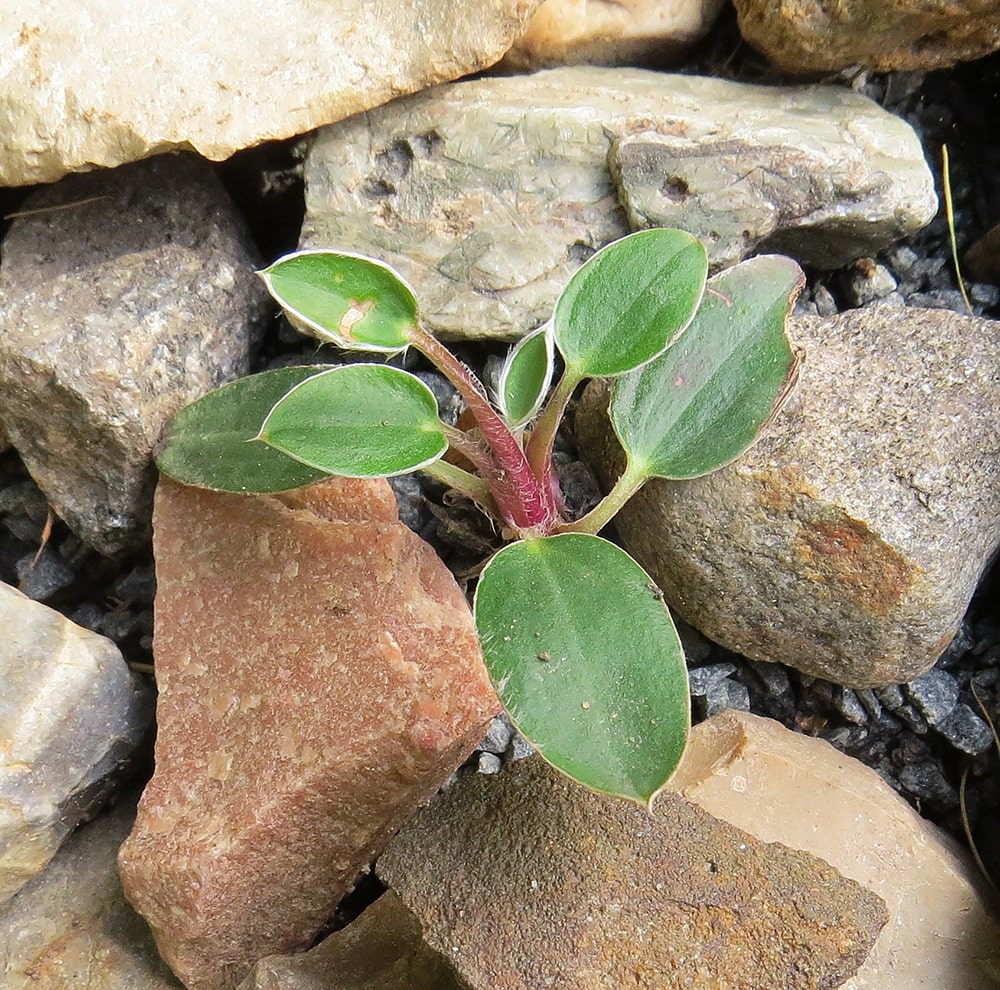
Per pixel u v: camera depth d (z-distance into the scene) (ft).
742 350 0.71
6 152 0.70
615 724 0.61
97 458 0.76
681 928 0.64
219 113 0.71
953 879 0.70
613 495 0.71
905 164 0.76
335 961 0.68
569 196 0.77
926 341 0.74
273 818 0.67
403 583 0.70
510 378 0.71
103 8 0.70
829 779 0.72
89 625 0.82
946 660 0.78
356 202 0.78
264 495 0.73
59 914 0.72
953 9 0.74
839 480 0.70
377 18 0.74
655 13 0.82
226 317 0.78
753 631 0.75
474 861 0.66
